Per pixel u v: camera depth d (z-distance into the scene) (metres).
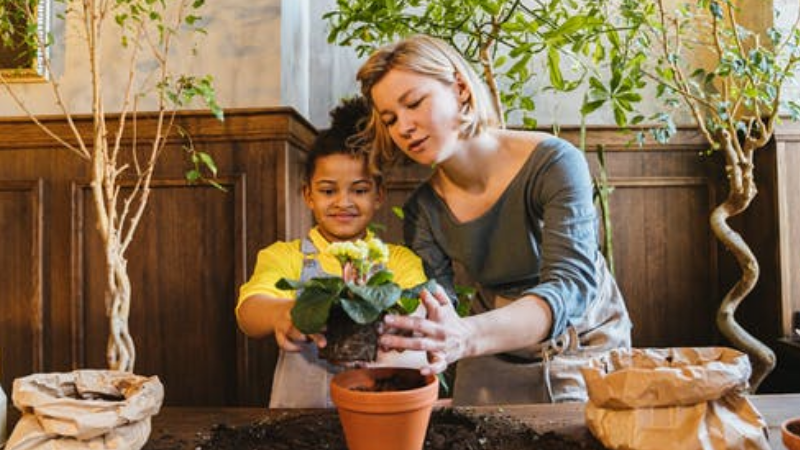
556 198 0.96
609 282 1.22
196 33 1.75
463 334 0.74
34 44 1.44
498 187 1.05
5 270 1.77
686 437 0.67
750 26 1.74
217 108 1.48
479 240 1.07
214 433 0.82
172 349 1.75
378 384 0.72
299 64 1.97
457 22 1.47
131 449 0.71
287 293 1.04
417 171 1.95
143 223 1.75
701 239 1.96
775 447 0.71
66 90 1.79
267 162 1.69
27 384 0.72
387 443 0.66
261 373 1.73
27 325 1.77
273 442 0.79
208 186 1.73
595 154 1.94
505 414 0.88
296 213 1.79
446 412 0.89
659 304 1.97
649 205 1.96
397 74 0.87
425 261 1.15
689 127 1.91
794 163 1.69
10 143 1.74
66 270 1.75
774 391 1.79
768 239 1.76
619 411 0.72
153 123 1.72
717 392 0.68
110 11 1.67
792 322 1.68
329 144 1.12
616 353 0.81
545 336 0.83
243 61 1.75
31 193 1.75
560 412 0.89
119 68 1.76
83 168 1.74
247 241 1.70
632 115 1.96
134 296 1.75
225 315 1.73
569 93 1.98
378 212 1.97
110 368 1.33
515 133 1.06
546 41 1.26
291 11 1.86
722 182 1.93
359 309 0.65
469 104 0.93
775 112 1.42
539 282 1.00
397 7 1.45
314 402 1.10
